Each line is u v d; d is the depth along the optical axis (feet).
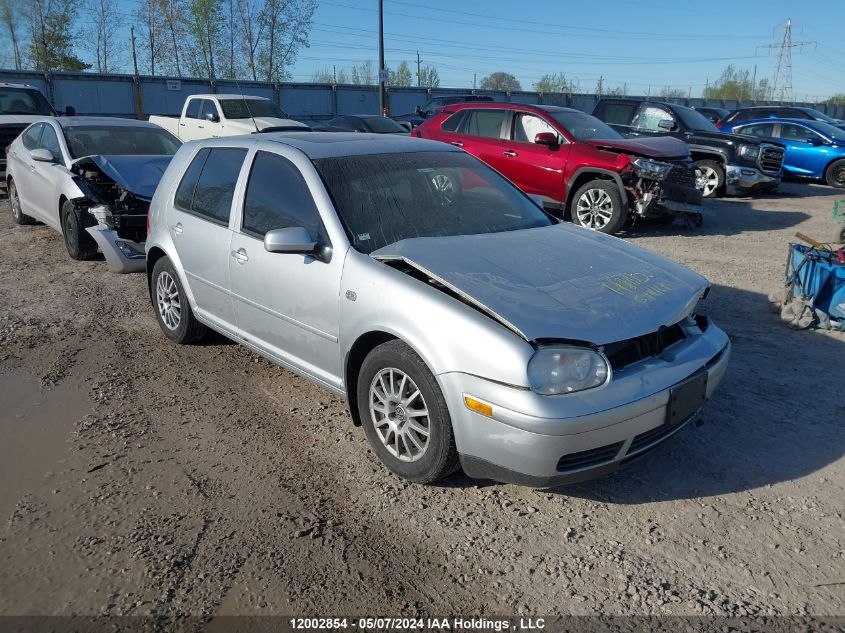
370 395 11.50
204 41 102.53
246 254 13.91
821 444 12.55
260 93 98.32
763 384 15.06
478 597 8.79
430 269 10.83
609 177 30.35
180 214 16.31
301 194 13.03
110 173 23.35
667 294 11.19
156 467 11.82
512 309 9.93
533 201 15.20
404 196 13.25
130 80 88.22
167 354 17.13
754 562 9.43
